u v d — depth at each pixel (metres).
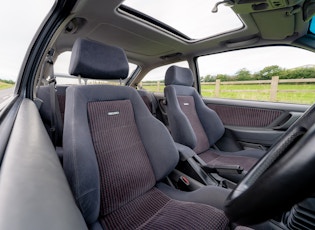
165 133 1.14
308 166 0.26
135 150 1.08
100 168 0.90
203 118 2.13
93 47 1.09
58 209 0.27
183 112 1.93
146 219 0.87
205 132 2.11
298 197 0.28
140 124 1.19
